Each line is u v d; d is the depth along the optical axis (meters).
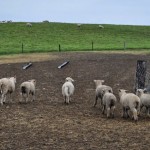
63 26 98.25
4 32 84.44
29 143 15.32
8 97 27.08
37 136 16.41
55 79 35.00
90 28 96.69
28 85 24.61
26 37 78.88
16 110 22.23
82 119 19.98
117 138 16.06
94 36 83.56
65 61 44.16
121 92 22.09
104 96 20.72
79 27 97.50
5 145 15.04
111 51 57.06
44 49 61.09
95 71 38.50
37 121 19.36
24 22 106.12
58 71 38.78
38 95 27.89
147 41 78.25
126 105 19.77
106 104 20.48
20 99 24.88
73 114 21.34
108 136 16.39
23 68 40.06
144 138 16.08
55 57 48.53
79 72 38.16
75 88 30.92
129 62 43.44
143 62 27.38
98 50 59.97
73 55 50.69
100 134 16.72
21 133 16.94
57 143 15.30
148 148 14.65
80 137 16.22
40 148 14.62
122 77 35.38
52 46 66.19
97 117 20.64
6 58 49.09
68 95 24.69
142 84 27.28
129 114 21.27
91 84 32.66
